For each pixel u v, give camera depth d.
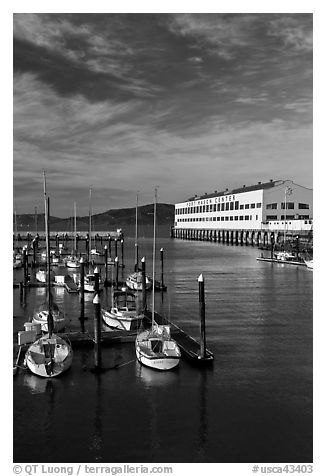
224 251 127.56
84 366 29.09
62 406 23.80
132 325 37.25
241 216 144.50
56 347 29.06
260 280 69.62
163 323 39.47
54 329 36.81
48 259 34.69
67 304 50.28
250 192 137.62
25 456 19.50
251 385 26.47
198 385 26.44
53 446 20.22
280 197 130.25
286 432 21.25
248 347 33.47
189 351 30.94
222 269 84.62
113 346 32.88
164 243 169.12
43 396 24.95
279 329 38.84
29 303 50.69
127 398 24.73
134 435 21.03
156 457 19.41
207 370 28.67
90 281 62.00
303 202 131.00
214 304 50.22
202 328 29.64
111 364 29.47
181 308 48.12
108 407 23.72
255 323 41.03
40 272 66.75
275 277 73.06
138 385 26.39
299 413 23.05
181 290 60.19
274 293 57.56
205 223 177.38
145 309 45.50
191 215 194.38
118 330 36.16
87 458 19.38
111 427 21.73
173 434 21.09
